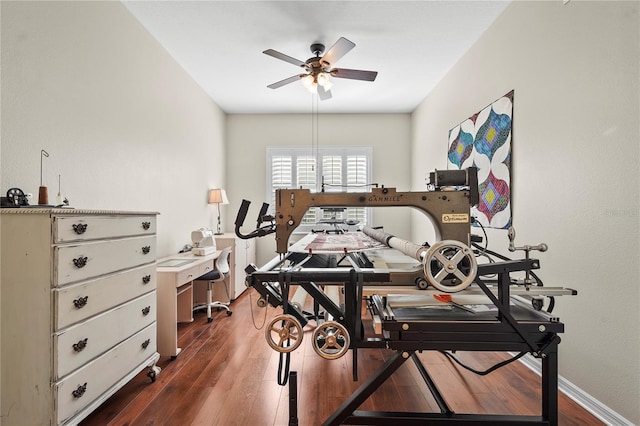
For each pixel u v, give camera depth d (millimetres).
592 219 1703
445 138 3705
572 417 1649
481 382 1991
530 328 1090
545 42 2049
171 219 3234
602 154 1642
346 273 1159
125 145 2498
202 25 2719
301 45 3016
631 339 1505
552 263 1997
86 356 1509
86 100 2096
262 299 1250
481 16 2598
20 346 1369
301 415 1657
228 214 5090
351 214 5145
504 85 2516
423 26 2732
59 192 1739
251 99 4453
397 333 1117
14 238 1373
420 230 4668
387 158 5094
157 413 1689
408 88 4102
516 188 2363
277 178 5090
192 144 3752
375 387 1219
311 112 5043
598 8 1659
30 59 1703
